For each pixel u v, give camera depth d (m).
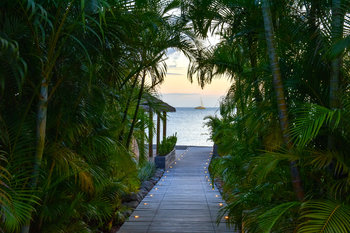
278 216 2.37
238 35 4.02
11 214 2.19
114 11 3.18
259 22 3.93
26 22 2.56
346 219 2.14
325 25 2.80
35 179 2.66
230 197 4.28
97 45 3.06
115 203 4.81
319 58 2.97
